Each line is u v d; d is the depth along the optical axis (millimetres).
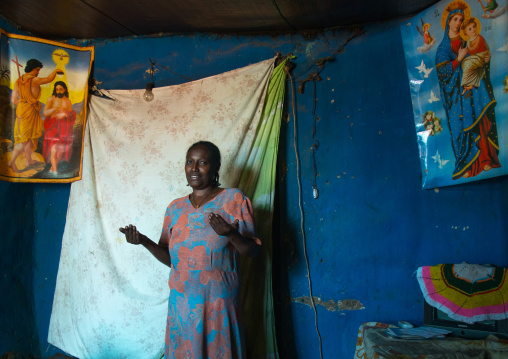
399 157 2605
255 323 2623
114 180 2959
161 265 2811
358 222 2650
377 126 2666
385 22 2715
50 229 3182
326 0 2455
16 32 3012
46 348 3131
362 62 2734
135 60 3164
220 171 2756
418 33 2510
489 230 2354
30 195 3174
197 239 2074
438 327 2240
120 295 2836
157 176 2895
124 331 2803
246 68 2818
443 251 2467
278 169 2812
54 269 3152
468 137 2221
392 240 2578
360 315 2604
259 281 2648
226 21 2818
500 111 2053
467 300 2174
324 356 2645
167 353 2094
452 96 2307
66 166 3020
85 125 3068
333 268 2670
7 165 2855
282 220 2766
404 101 2623
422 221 2525
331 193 2711
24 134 2924
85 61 3156
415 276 2512
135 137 2961
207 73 3012
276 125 2752
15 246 3000
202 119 2854
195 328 1991
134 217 2898
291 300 2715
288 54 2848
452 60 2305
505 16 2041
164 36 3123
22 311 3039
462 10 2242
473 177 2189
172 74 3082
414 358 1870
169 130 2910
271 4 2533
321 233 2707
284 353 2695
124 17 2854
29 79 2959
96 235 2926
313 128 2777
